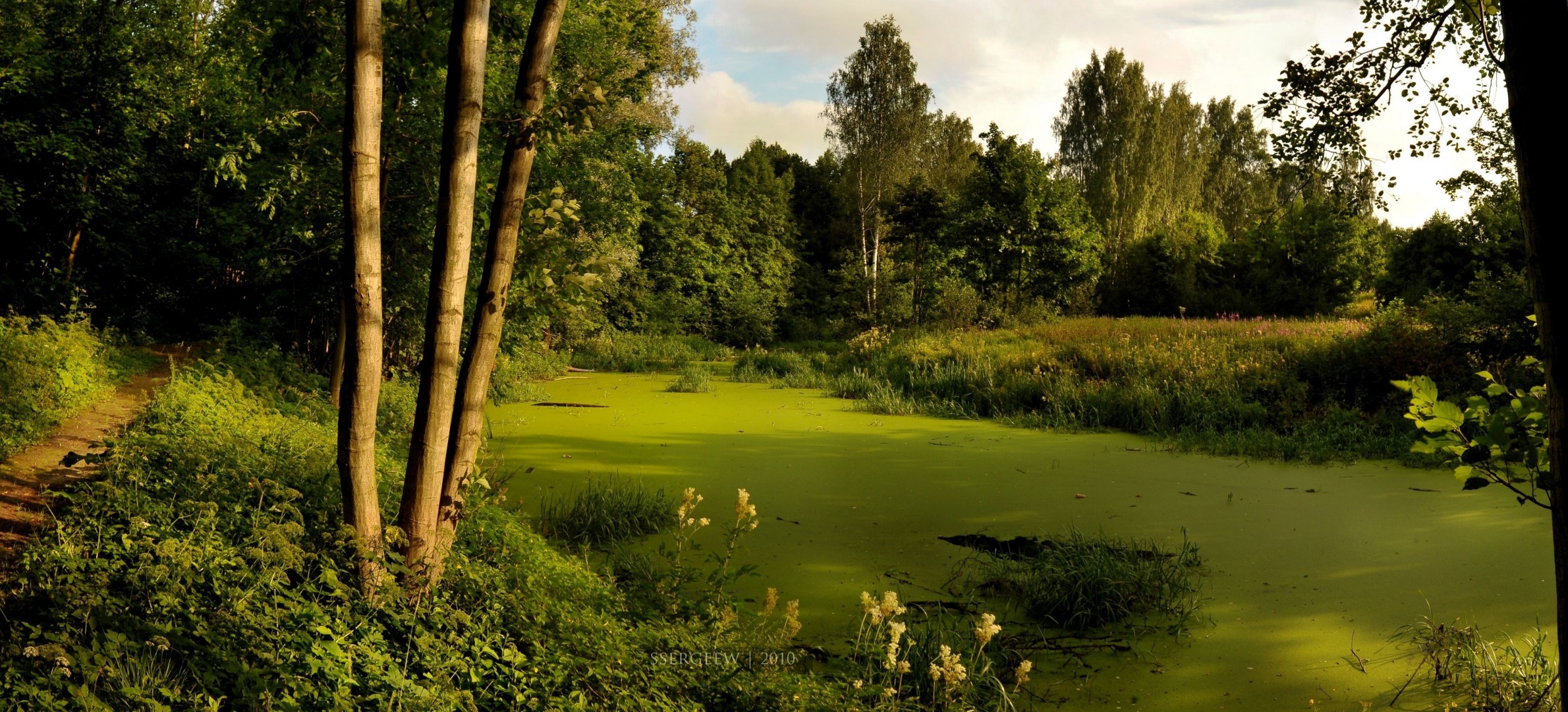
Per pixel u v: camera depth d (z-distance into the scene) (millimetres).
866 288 35969
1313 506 7914
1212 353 14789
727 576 5016
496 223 4492
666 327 34312
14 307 13555
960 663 4082
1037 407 14422
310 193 10883
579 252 5270
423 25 5309
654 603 4996
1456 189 8758
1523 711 4055
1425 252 20719
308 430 7801
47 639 2898
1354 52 5145
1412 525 7160
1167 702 4324
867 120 38125
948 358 17844
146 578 3482
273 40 5184
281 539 3752
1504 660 4590
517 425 12930
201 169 16250
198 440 5922
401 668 3414
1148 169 42969
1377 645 4906
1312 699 4332
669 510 7535
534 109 4488
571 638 3957
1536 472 2686
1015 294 25828
